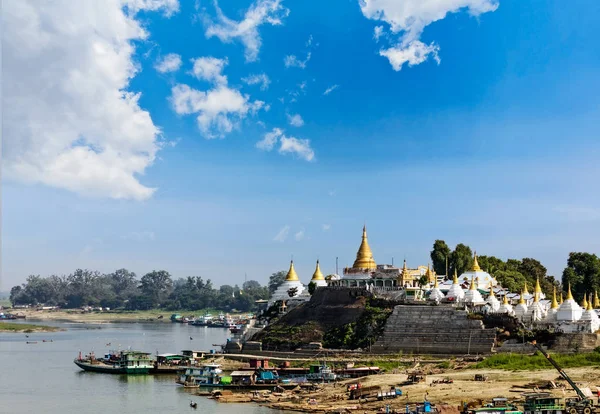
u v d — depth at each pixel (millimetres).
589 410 146875
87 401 194250
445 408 155750
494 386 177000
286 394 197875
